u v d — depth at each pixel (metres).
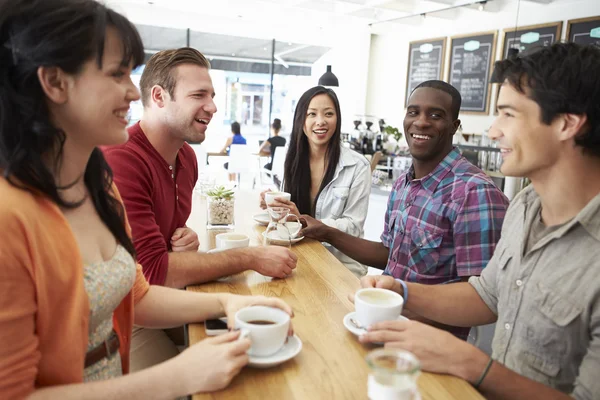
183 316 1.12
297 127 2.52
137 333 1.59
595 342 0.92
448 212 1.69
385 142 5.98
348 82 8.33
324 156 2.53
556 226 1.05
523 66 1.01
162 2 6.91
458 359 0.93
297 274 1.48
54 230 0.79
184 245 1.67
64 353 0.81
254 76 9.16
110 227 1.03
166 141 1.72
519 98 1.01
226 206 2.07
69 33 0.76
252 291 1.33
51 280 0.78
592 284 0.95
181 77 1.63
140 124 1.71
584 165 0.99
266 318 1.00
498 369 0.92
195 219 2.25
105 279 0.93
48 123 0.77
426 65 7.05
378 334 0.98
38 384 0.80
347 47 8.29
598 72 0.93
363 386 0.86
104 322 0.98
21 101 0.75
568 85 0.94
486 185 1.62
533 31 5.56
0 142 0.75
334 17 7.53
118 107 0.85
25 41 0.74
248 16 7.48
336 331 1.09
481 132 6.29
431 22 6.90
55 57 0.75
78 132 0.85
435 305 1.27
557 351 1.01
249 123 9.53
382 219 4.50
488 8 5.93
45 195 0.79
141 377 0.81
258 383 0.87
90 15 0.79
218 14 7.45
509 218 1.25
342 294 1.32
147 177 1.58
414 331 0.98
